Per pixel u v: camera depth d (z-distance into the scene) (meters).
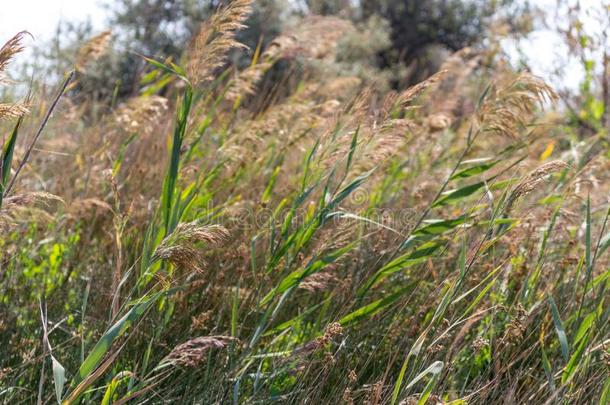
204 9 13.57
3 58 3.08
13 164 4.98
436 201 4.34
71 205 5.18
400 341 4.01
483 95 4.56
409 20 26.83
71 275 4.99
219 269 4.52
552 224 4.48
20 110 3.19
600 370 3.79
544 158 5.95
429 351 3.50
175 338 4.11
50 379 3.82
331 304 4.50
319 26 6.86
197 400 3.74
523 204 5.11
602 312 4.16
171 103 7.45
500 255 4.69
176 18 13.74
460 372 4.07
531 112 4.59
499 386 3.84
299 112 6.39
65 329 4.24
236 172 5.61
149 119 6.15
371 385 3.55
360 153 4.45
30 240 5.44
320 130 5.74
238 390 3.79
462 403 3.32
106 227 5.47
